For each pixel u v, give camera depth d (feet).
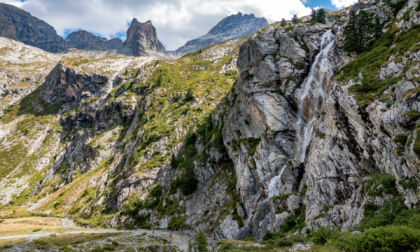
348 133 114.01
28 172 547.49
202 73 601.62
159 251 153.89
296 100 195.21
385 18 174.09
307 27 217.97
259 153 191.62
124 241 166.71
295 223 123.34
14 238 168.96
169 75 603.67
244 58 271.49
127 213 280.10
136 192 305.73
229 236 169.17
